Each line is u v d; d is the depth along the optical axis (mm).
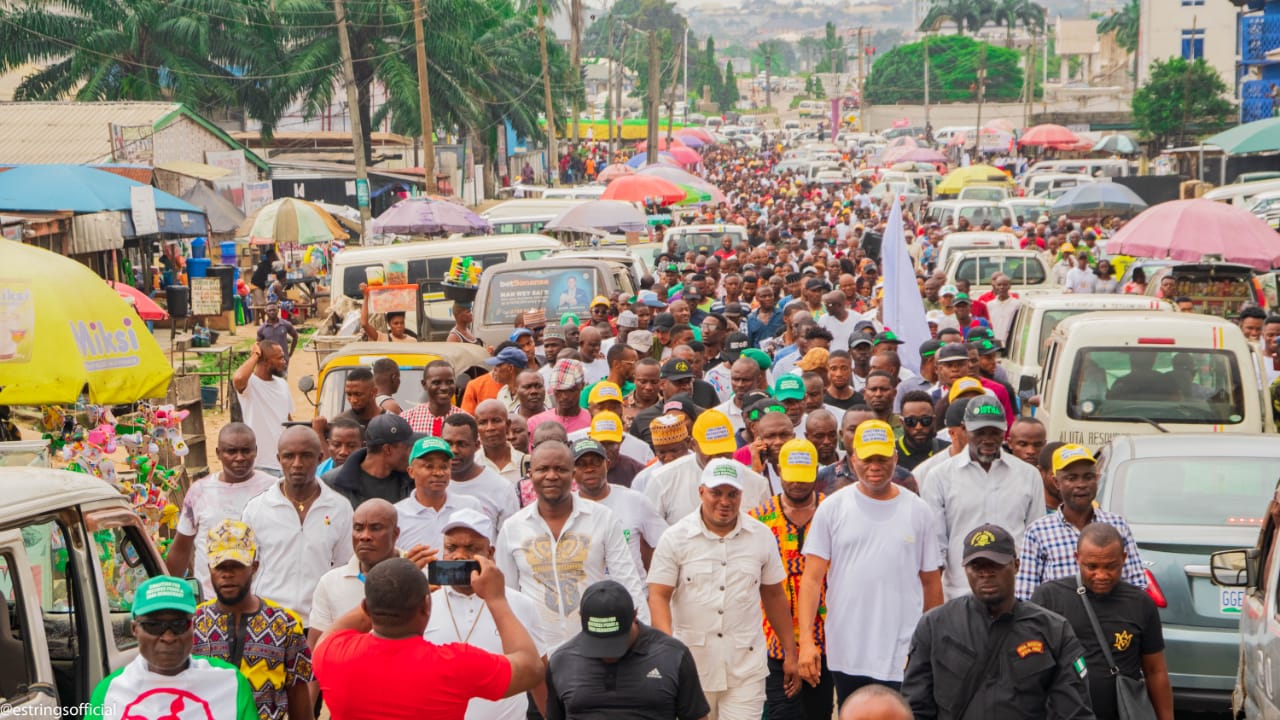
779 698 7719
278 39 53594
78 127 35031
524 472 9297
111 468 9852
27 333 8383
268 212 30266
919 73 143000
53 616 5812
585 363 13367
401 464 8852
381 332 17922
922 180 60125
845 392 11805
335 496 8039
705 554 7145
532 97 69750
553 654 5809
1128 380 12086
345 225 39875
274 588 7828
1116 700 6344
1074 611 6402
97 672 5793
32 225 21500
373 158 57688
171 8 50625
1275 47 56625
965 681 5711
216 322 30891
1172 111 70062
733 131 153875
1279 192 29328
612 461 8781
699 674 7137
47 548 5707
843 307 15680
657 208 43281
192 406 14430
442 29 55094
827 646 7516
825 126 177375
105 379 8703
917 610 7406
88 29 50188
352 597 6859
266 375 12523
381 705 5109
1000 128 86812
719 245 30891
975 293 24688
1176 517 8438
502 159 73812
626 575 7121
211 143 39750
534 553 7102
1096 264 24938
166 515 10609
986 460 8227
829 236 38594
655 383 11117
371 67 55219
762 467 8711
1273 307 21125
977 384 9508
